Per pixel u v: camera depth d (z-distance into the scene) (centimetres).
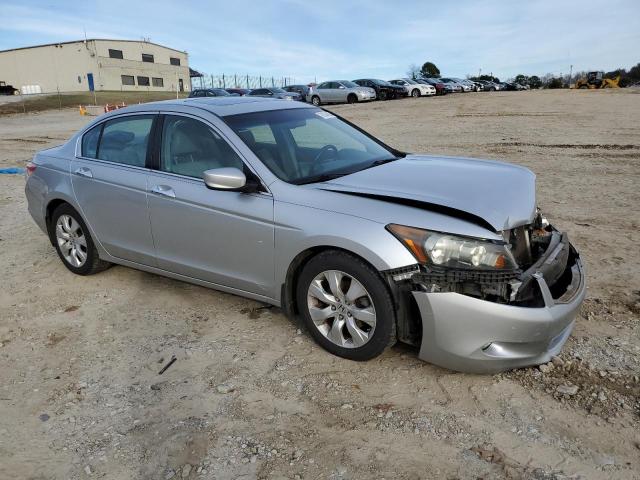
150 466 266
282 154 389
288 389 321
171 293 467
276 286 367
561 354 340
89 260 496
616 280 453
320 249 342
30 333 408
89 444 284
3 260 573
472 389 311
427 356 313
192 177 403
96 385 336
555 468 251
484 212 304
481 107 2409
